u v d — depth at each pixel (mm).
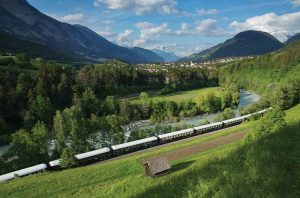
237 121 128625
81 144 87125
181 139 102250
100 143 94562
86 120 95500
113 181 58531
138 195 20703
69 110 114750
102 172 62875
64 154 73875
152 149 89562
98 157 80625
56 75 169125
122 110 153125
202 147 77750
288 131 24281
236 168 17328
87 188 55625
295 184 14383
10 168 75250
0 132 122438
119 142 94625
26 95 143500
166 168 51344
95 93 188500
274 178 14992
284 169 16047
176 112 164625
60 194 54000
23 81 152125
